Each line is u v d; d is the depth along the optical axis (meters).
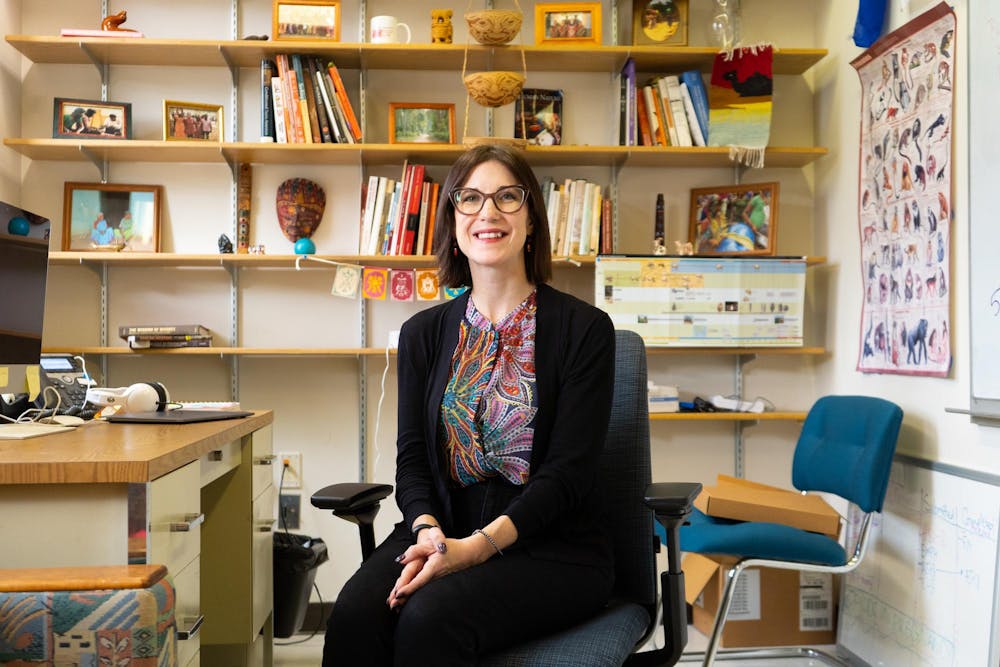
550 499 1.39
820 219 3.28
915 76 2.54
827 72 3.22
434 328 1.61
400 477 1.55
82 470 1.24
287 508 3.22
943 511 2.38
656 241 3.18
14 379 1.87
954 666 2.26
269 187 3.22
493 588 1.27
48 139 2.98
